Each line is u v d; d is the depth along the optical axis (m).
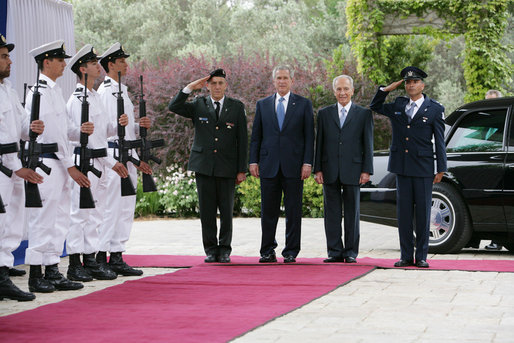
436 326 5.62
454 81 34.59
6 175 6.84
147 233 14.31
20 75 10.27
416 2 18.31
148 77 19.02
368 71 18.83
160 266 9.50
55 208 7.70
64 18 11.28
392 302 6.69
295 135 9.55
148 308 6.45
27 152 7.11
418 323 5.74
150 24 40.62
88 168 7.86
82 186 7.76
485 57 18.33
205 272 8.73
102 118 8.33
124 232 8.90
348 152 9.52
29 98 7.62
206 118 9.70
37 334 5.41
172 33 40.31
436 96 34.47
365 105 18.59
